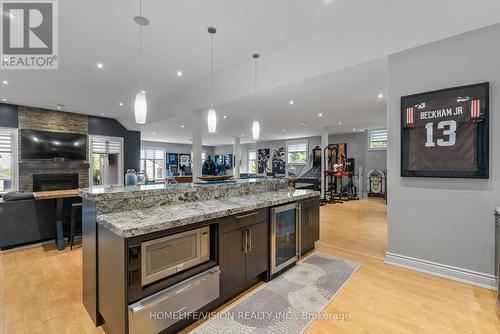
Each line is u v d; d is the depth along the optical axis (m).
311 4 2.54
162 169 14.58
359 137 9.95
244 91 4.49
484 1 2.25
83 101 6.22
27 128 6.79
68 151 7.46
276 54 3.59
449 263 2.56
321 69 3.42
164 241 1.65
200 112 5.69
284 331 1.76
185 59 3.78
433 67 2.60
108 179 8.40
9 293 2.29
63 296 2.25
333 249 3.49
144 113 2.37
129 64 3.95
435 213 2.64
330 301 2.15
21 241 3.53
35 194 3.54
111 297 1.60
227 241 2.06
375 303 2.12
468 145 2.41
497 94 2.29
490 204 2.34
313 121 7.56
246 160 15.10
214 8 2.58
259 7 2.57
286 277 2.62
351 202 8.26
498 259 2.11
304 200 3.18
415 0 2.49
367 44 2.93
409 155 2.76
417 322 1.86
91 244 1.90
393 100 2.88
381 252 3.35
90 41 3.25
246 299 2.18
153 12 2.64
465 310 2.00
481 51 2.35
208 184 2.73
